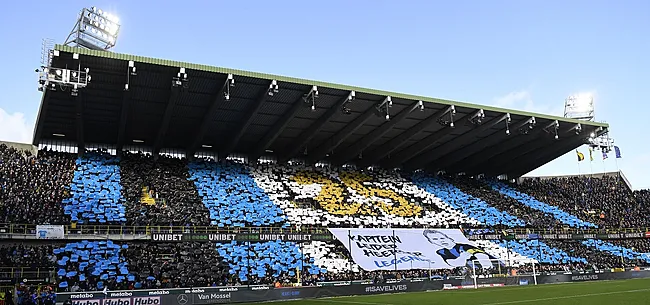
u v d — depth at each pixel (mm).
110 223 42000
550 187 75188
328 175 62000
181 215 46000
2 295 32875
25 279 35562
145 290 33688
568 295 32812
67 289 35469
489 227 58219
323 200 56188
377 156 61406
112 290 34812
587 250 60188
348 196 58375
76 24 42906
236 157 60844
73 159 50781
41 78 35250
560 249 58719
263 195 54031
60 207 42219
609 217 68312
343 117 51219
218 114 48469
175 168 54312
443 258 50344
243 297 36625
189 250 42906
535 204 68625
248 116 47719
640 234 63656
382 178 64812
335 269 45719
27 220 38812
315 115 49938
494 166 70000
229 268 42312
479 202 64875
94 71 38312
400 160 63031
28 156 50250
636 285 40188
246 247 45094
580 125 57781
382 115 48031
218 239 44125
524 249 56688
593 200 72812
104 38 44281
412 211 58562
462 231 55719
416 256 49531
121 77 39438
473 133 56125
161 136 50344
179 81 38969
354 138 58062
